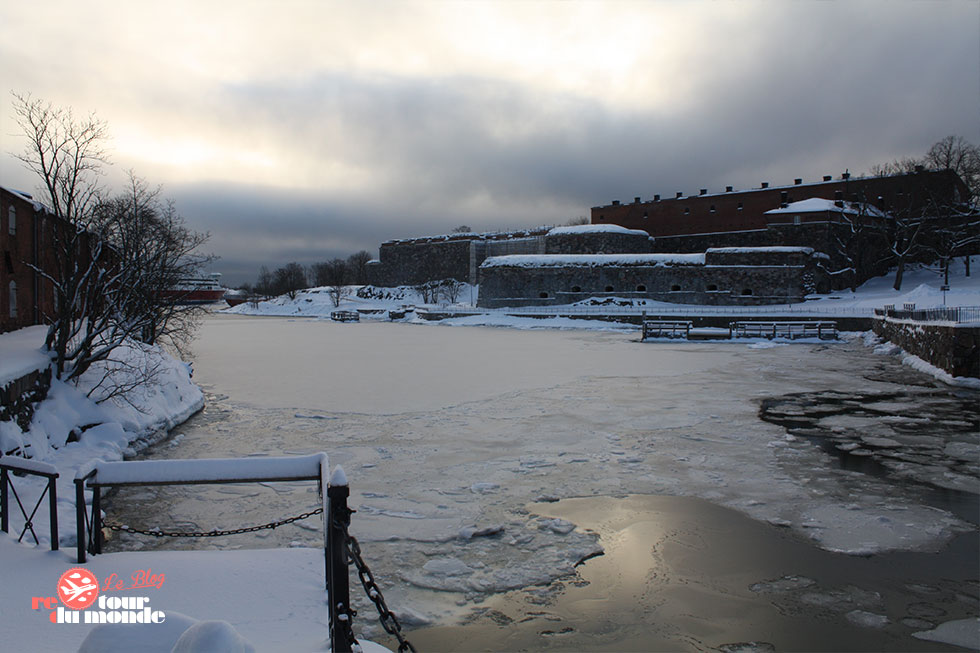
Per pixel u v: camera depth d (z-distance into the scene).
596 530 7.88
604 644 5.41
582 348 32.19
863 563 6.88
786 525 7.97
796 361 25.56
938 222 53.75
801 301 52.19
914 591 6.25
